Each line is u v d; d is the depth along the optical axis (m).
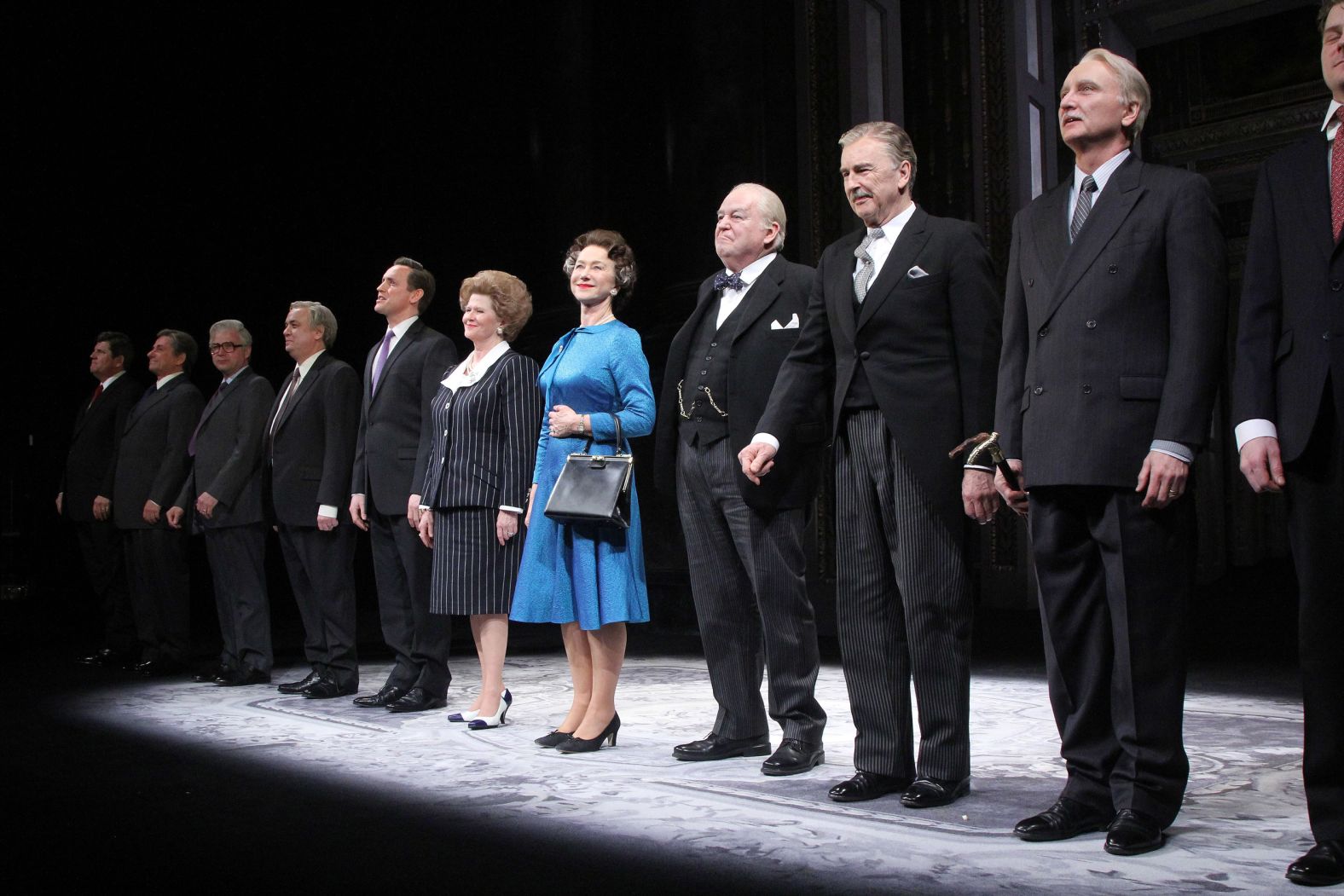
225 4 9.95
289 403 4.79
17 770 3.09
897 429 2.60
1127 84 2.34
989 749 3.28
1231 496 14.69
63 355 9.74
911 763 2.71
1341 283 1.94
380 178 10.52
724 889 1.95
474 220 9.88
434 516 3.92
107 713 4.18
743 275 3.16
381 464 4.34
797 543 2.99
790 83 8.39
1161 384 2.22
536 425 3.89
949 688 2.59
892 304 2.64
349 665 4.68
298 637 7.64
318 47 10.47
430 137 10.18
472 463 3.82
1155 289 2.26
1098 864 2.06
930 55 10.20
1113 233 2.28
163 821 2.50
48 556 9.73
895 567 2.65
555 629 7.87
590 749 3.30
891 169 2.72
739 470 3.03
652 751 3.30
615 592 3.25
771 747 3.29
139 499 5.57
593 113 8.88
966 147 9.95
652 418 3.48
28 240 9.38
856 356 2.67
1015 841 2.22
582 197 8.79
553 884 2.00
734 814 2.49
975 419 2.60
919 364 2.63
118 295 9.85
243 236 10.33
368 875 2.07
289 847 2.27
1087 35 11.05
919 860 2.11
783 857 2.14
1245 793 2.61
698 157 8.00
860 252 2.76
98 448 6.17
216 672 5.33
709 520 3.16
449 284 10.04
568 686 4.88
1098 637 2.31
